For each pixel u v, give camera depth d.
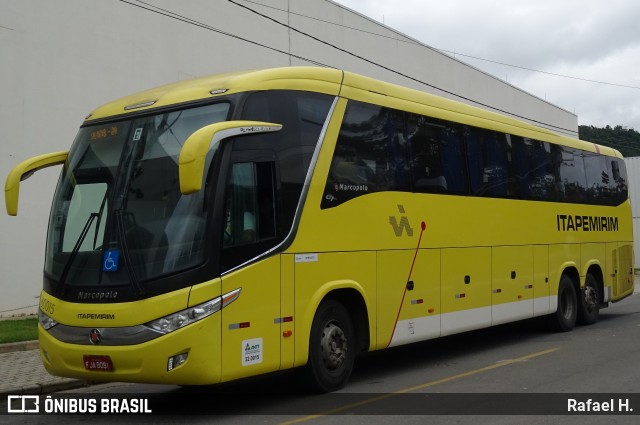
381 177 10.02
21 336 13.70
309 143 8.92
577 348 12.57
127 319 7.43
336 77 9.55
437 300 10.96
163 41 19.56
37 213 17.05
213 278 7.53
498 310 12.49
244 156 8.09
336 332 9.19
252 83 8.37
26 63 16.67
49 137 17.11
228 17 21.33
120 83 18.58
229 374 7.59
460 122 11.95
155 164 8.05
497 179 12.77
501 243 12.70
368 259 9.62
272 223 8.30
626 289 17.78
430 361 11.65
